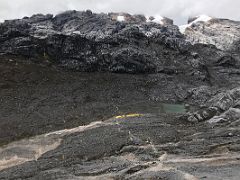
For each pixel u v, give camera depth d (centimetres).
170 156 5250
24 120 8188
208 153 5306
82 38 14650
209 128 6856
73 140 6506
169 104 11681
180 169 4594
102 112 9362
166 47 16688
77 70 13512
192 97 12438
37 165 5219
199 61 15875
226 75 16525
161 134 6406
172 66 15288
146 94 12538
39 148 6362
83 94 11131
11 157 5925
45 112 8981
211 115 7888
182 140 6050
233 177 4159
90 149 5759
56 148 6172
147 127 7062
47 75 12181
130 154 5434
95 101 10819
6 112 8762
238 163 4800
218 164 4800
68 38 14388
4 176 4797
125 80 13350
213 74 16338
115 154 5509
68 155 5588
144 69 14488
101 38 15400
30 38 14012
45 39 14175
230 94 8669
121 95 11850
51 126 7869
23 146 6538
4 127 7631
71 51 14075
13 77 11406
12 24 16212
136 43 16188
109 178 4453
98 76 13250
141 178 4347
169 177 4291
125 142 5881
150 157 5247
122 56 14475
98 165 4966
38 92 10644
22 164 5419
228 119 7431
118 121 7925
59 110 9262
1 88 10556
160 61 15475
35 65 12812
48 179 4503
